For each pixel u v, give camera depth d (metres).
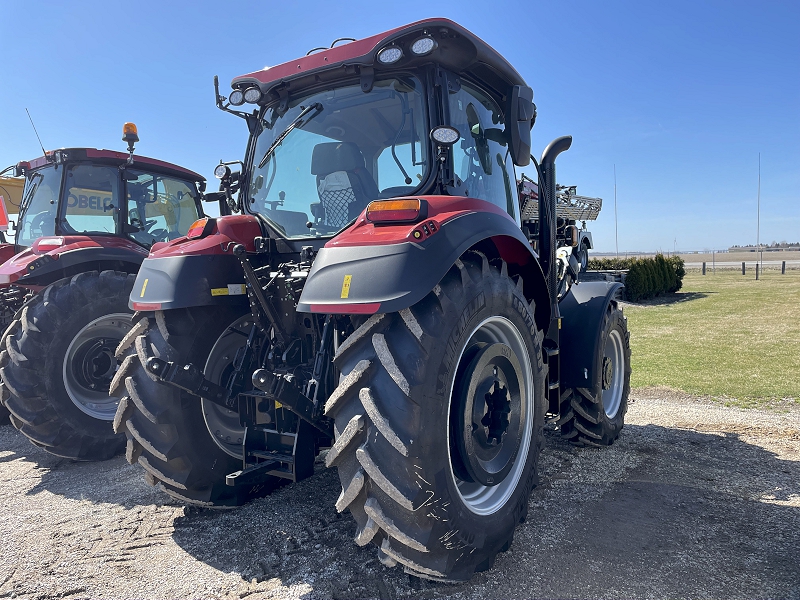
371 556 2.38
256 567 2.31
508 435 2.47
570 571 2.22
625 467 3.45
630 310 13.38
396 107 2.60
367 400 1.86
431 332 1.95
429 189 2.48
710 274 28.88
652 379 6.02
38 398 3.80
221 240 2.77
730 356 7.12
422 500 1.85
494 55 2.69
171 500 3.13
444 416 1.97
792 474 3.26
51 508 3.07
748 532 2.53
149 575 2.28
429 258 1.96
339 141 2.74
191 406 2.69
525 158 2.81
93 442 3.99
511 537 2.36
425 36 2.34
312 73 2.71
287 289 2.56
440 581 2.13
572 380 3.60
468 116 2.80
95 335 4.22
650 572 2.20
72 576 2.28
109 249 4.55
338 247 2.06
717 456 3.62
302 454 2.43
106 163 5.08
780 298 14.27
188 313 2.73
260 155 3.06
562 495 3.02
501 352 2.37
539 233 3.32
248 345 2.70
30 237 5.21
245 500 2.99
